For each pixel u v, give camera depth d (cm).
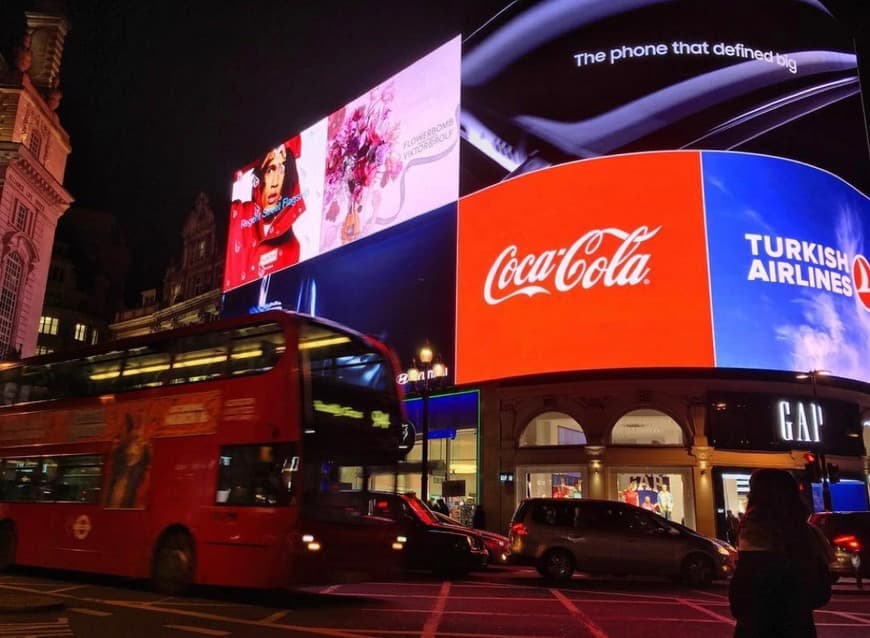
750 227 2920
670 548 1661
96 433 1484
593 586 1634
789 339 2836
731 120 3061
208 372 1335
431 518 1909
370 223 4091
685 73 3117
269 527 1145
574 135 3195
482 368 3228
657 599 1373
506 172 3391
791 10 3338
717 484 2831
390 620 1038
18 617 973
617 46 3241
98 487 1434
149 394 1415
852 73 3444
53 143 6400
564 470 3048
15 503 1593
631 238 2942
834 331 2927
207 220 6362
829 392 2988
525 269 3169
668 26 3209
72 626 922
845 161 3247
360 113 4400
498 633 949
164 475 1320
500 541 2072
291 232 4678
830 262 3014
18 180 5700
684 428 2908
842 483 2953
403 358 3638
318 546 1141
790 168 3056
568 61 3325
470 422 3325
